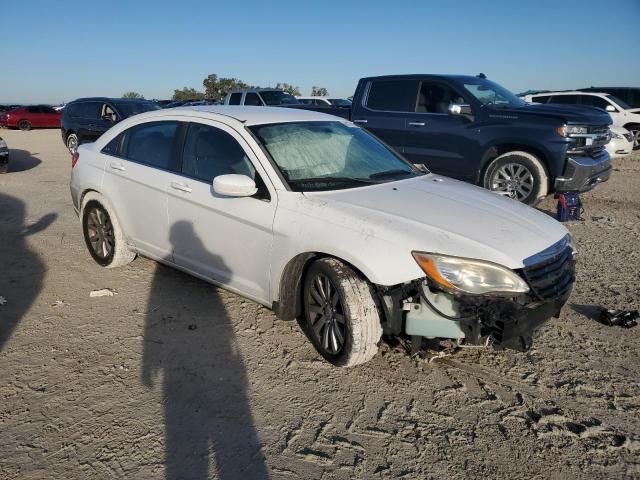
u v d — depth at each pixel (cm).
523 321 306
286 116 447
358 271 335
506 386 336
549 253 329
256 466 267
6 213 818
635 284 505
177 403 318
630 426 296
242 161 399
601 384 336
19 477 259
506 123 775
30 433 292
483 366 359
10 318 434
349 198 364
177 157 448
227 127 418
